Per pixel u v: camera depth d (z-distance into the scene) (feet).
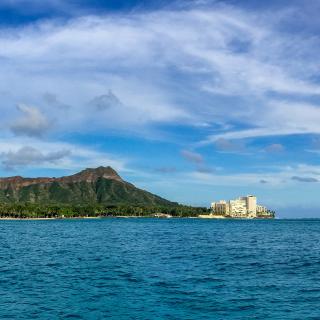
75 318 106.52
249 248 318.04
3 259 231.50
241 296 131.85
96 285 149.07
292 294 135.54
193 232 597.93
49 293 135.33
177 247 319.88
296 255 264.52
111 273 177.47
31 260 226.58
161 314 110.32
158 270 186.80
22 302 123.03
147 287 145.38
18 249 297.33
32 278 164.45
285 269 194.80
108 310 114.21
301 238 471.21
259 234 560.20
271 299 128.06
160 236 482.69
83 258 236.22
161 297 129.59
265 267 201.16
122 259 231.09
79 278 164.25
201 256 249.55
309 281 160.45
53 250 289.53
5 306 118.21
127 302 123.13
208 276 170.50
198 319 106.22
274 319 106.63
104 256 247.50
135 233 551.18
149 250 290.15
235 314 111.04
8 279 162.30
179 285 149.38
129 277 166.61
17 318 106.22
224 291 139.33
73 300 125.49
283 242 398.42
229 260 229.66
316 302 124.67
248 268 196.95
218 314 110.93
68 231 600.80
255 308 117.19
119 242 374.84
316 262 223.92
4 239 416.67
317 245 361.10
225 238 454.81
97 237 454.40
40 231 599.16
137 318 106.73
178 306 118.73
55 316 108.27
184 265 204.95
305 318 107.65
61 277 166.71
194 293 135.54
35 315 108.99
